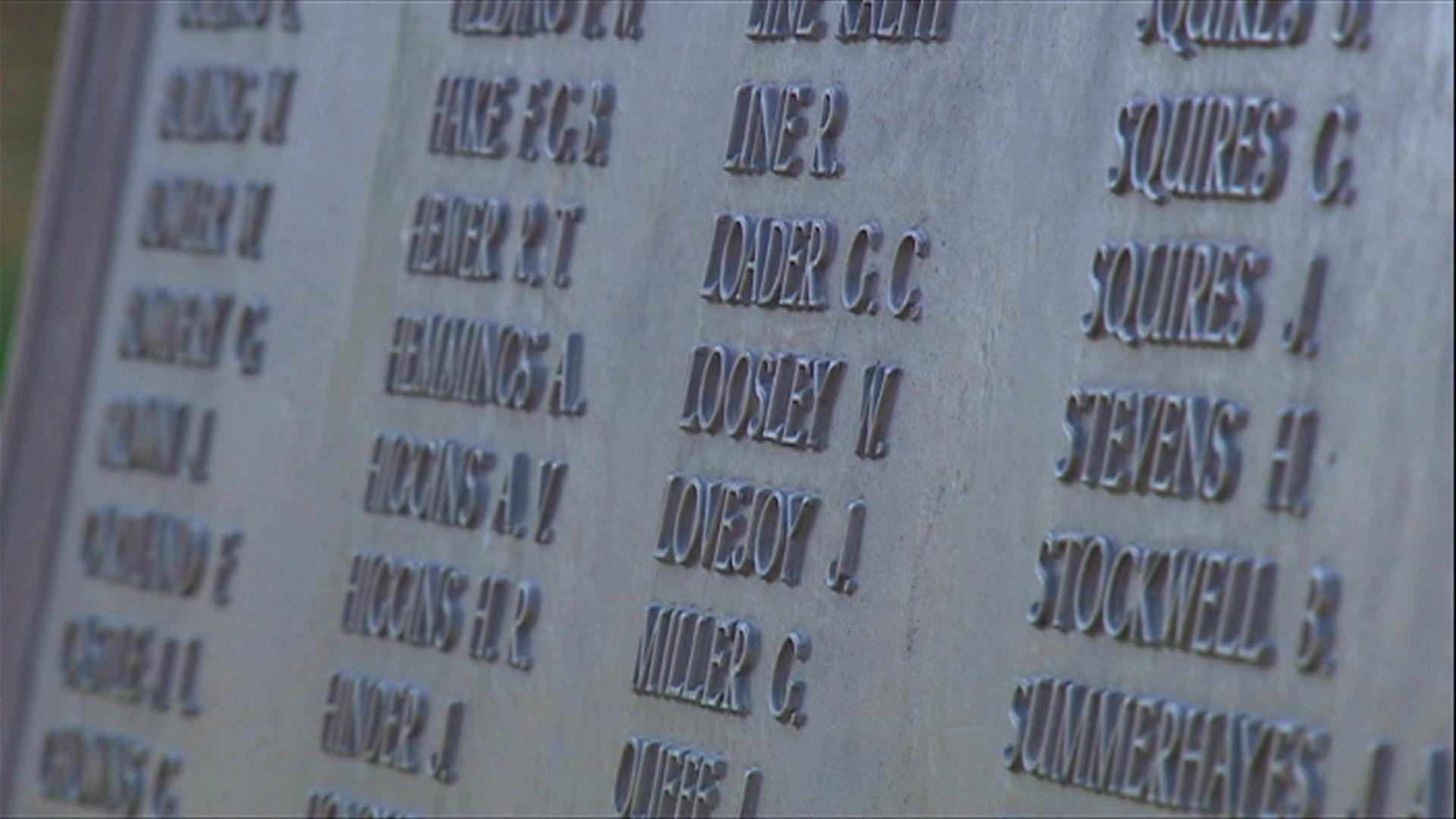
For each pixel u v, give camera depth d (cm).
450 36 305
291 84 329
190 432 337
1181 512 213
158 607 340
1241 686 206
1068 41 230
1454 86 197
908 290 243
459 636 292
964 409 234
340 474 312
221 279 336
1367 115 204
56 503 357
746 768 252
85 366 355
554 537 281
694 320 266
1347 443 201
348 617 307
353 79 319
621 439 273
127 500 346
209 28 342
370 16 318
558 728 277
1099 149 226
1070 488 223
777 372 255
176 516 338
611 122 281
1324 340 204
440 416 299
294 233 325
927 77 245
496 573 288
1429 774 191
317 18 327
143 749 340
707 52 270
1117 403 220
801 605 249
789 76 261
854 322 248
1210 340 213
